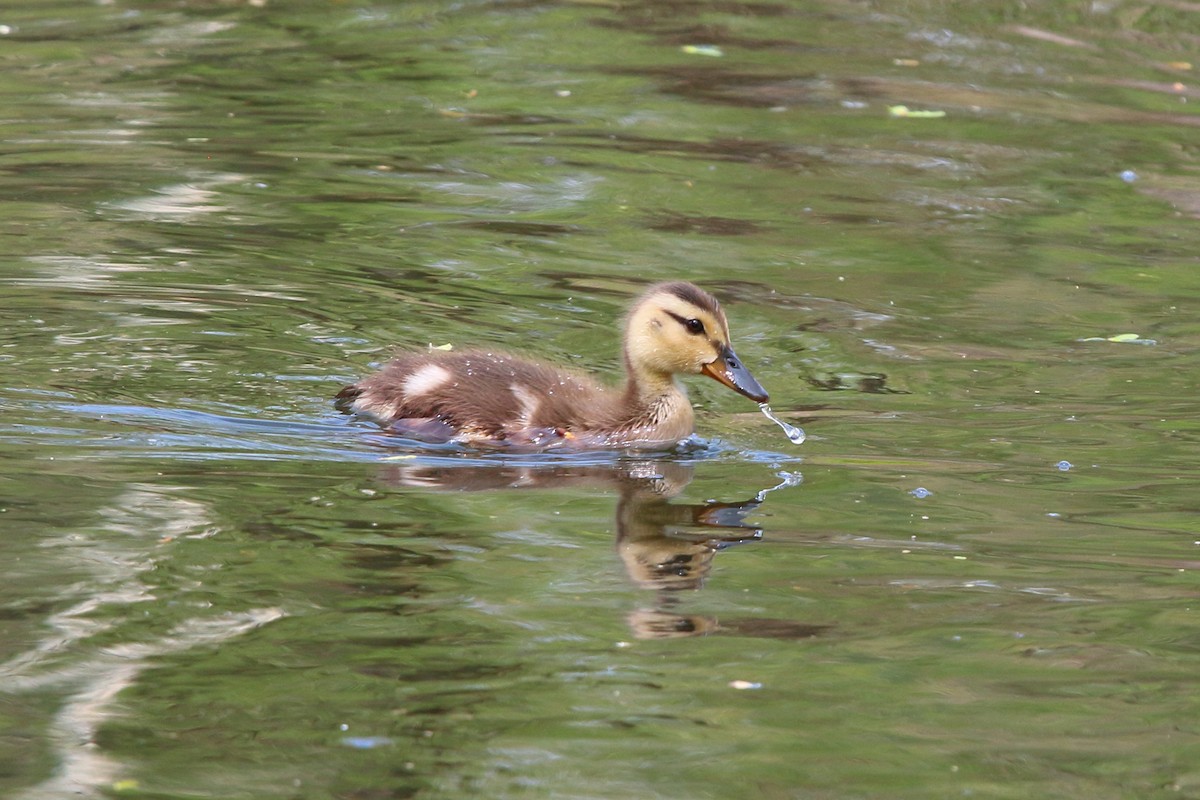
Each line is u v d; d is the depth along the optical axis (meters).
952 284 16.78
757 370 14.32
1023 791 7.73
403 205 18.73
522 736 8.16
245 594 9.56
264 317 14.89
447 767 7.85
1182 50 27.17
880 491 11.70
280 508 10.93
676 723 8.31
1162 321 15.77
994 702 8.61
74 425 12.24
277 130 21.81
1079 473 12.08
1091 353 14.91
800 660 9.05
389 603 9.55
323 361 13.98
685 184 20.09
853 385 14.06
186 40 26.67
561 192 19.53
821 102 24.00
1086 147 22.11
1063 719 8.46
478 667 8.83
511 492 11.57
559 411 12.99
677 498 11.55
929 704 8.58
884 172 20.86
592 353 14.62
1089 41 27.64
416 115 22.80
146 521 10.55
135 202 18.28
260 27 27.69
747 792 7.67
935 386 14.02
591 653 9.03
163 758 7.89
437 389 12.97
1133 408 13.52
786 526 11.01
